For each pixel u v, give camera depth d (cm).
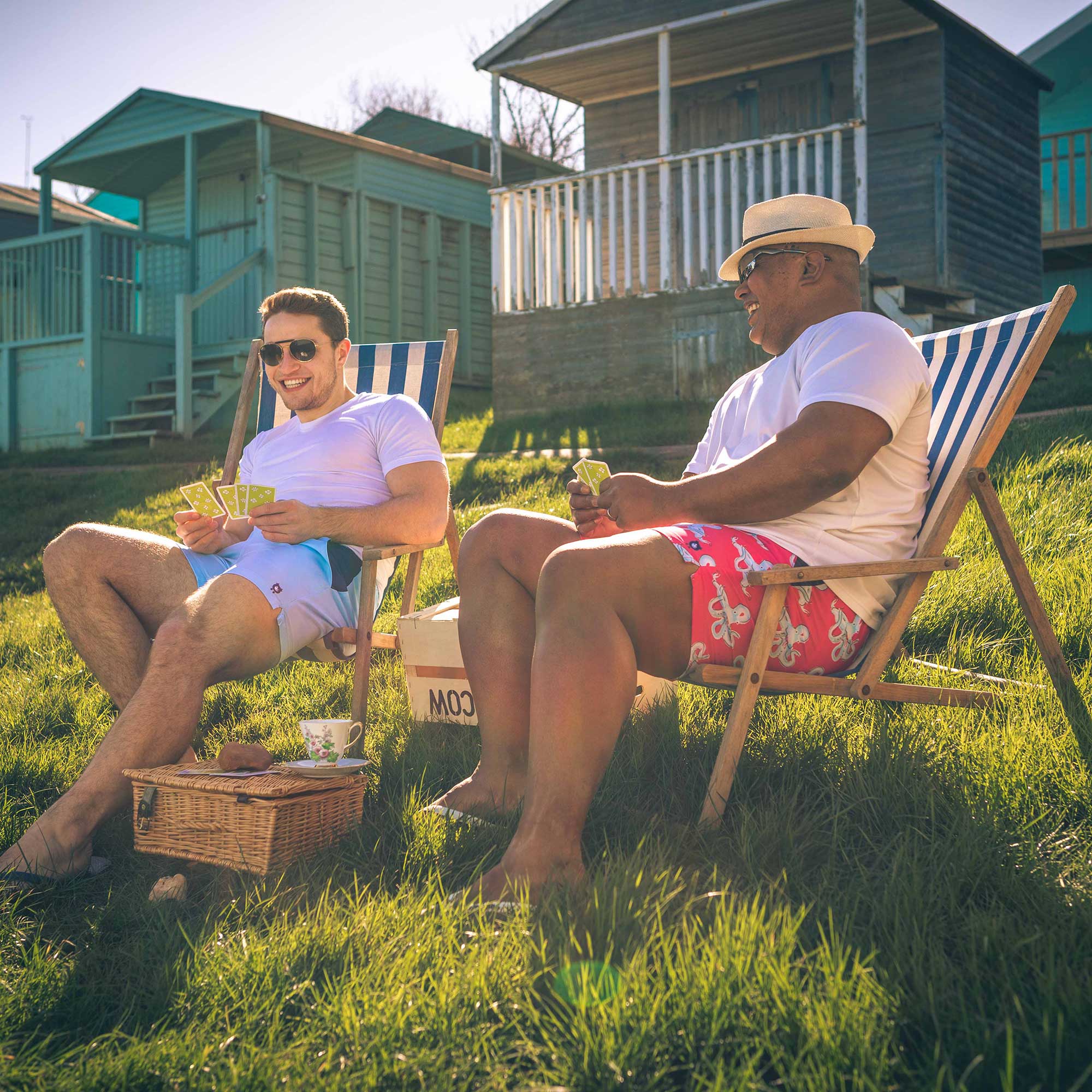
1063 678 239
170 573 281
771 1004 142
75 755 293
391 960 165
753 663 220
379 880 203
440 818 221
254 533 310
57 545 274
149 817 218
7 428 1373
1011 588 342
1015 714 248
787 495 218
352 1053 143
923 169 1105
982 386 261
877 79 1129
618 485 231
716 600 218
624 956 156
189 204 1414
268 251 1371
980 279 1148
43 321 1366
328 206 1470
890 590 242
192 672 241
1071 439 514
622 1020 140
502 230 1075
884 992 144
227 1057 145
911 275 1114
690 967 151
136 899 206
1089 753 221
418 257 1598
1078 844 193
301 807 214
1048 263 1588
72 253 1340
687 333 971
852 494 234
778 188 1195
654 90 1259
